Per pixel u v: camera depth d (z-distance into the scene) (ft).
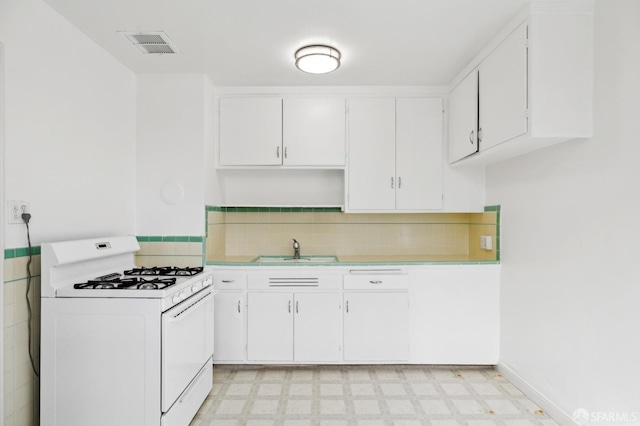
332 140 9.84
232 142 9.80
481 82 7.80
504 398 7.73
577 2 5.97
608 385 5.67
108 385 5.71
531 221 7.71
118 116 8.21
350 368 9.30
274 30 6.87
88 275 6.66
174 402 6.03
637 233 5.18
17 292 5.50
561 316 6.77
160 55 7.93
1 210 5.14
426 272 9.12
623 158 5.39
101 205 7.57
